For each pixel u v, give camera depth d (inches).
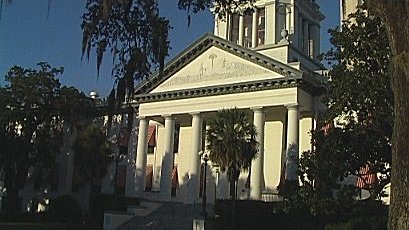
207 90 1785.2
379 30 842.2
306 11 2364.7
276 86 1648.6
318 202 893.8
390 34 318.7
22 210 2320.4
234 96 1737.2
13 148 1926.7
